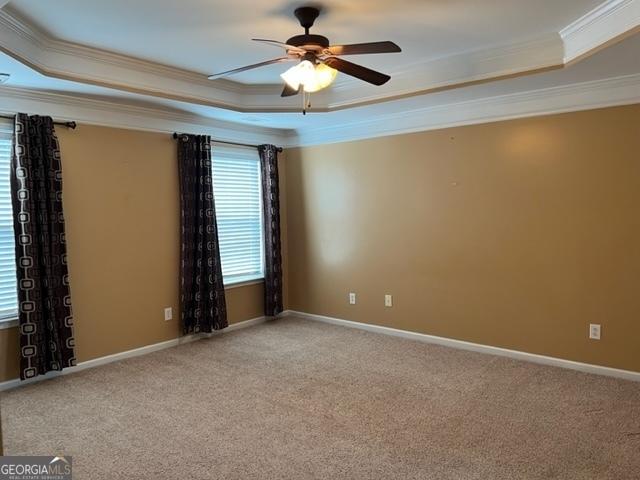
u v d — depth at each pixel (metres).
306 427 2.96
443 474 2.44
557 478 2.39
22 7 2.62
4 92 3.50
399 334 4.96
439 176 4.54
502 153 4.14
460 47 3.45
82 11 2.70
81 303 4.03
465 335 4.49
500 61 3.50
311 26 2.89
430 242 4.66
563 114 3.82
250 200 5.53
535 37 3.25
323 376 3.84
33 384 3.70
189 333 4.83
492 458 2.58
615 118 3.59
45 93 3.67
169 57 3.57
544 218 3.97
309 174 5.59
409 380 3.72
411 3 2.69
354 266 5.27
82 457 2.63
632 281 3.60
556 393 3.42
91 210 4.07
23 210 3.56
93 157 4.06
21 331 3.60
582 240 3.80
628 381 3.62
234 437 2.85
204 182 4.81
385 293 5.04
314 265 5.64
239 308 5.39
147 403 3.35
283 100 4.55
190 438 2.84
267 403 3.33
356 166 5.16
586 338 3.83
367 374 3.87
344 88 4.38
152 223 4.54
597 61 3.10
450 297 4.56
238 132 5.25
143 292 4.48
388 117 4.80
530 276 4.07
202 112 4.54
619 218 3.63
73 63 3.33
